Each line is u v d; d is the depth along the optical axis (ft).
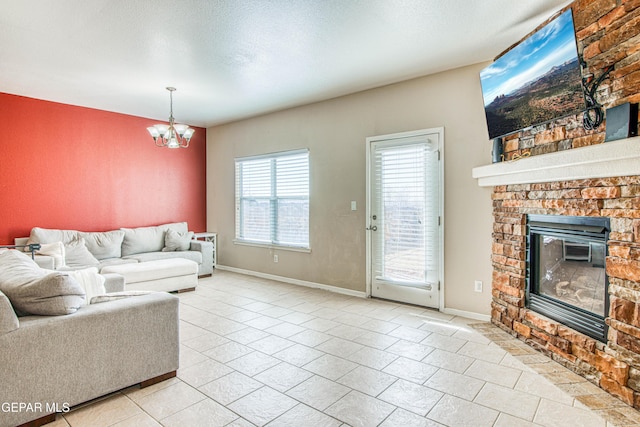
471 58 11.48
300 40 10.09
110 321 7.11
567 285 8.93
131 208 18.80
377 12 8.63
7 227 14.99
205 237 21.62
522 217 10.21
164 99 15.81
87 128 17.17
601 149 6.98
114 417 6.63
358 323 11.75
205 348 9.78
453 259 12.53
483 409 6.88
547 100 8.57
